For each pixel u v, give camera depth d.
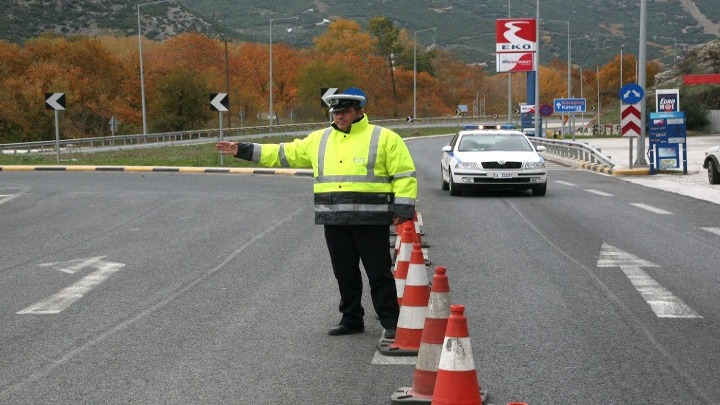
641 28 31.67
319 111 114.94
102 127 93.12
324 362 7.82
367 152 8.39
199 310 10.07
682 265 12.46
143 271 12.75
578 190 25.12
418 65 149.62
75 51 98.62
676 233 15.80
